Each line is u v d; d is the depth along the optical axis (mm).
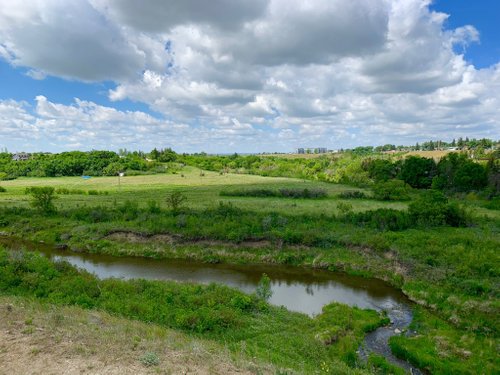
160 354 12062
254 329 19875
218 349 14148
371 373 16672
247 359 13227
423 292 27797
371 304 26969
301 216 46969
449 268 30219
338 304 25734
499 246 33625
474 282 26625
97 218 49094
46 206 53344
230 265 36844
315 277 33406
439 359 18469
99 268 35625
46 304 17969
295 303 27000
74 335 12891
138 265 36656
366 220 44000
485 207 59094
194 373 10898
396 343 19953
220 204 51406
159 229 43094
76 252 41406
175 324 19469
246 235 40281
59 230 46594
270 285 31172
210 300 22641
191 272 34562
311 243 38906
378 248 36031
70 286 22875
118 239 42781
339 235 39781
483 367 17641
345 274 34188
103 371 10531
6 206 57094
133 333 14320
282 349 17547
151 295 23453
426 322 23234
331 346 19375
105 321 16219
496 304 24109
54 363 10836
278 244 39219
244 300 23047
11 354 11250
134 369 10781
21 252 28469
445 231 39812
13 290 22391
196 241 41125
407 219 41875
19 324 13594
